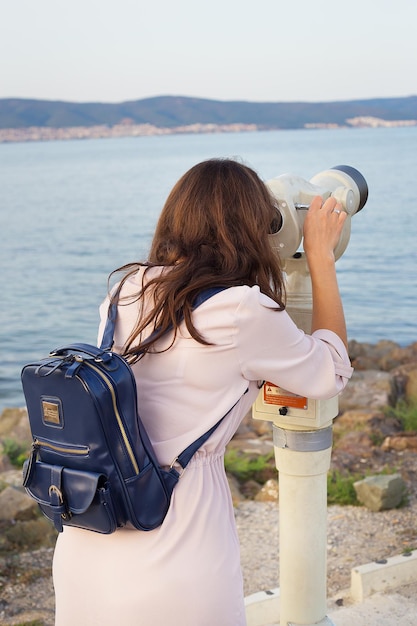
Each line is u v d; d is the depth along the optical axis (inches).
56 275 1291.8
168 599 68.2
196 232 73.5
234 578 71.1
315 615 97.9
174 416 71.2
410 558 132.1
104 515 66.6
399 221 1892.2
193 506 70.2
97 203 3137.3
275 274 75.4
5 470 259.3
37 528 182.4
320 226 79.4
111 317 76.9
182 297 70.2
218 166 75.2
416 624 117.8
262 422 296.7
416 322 808.3
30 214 2674.7
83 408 66.2
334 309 77.4
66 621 72.6
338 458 227.9
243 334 69.2
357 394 320.8
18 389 605.0
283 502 96.4
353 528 178.7
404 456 232.1
